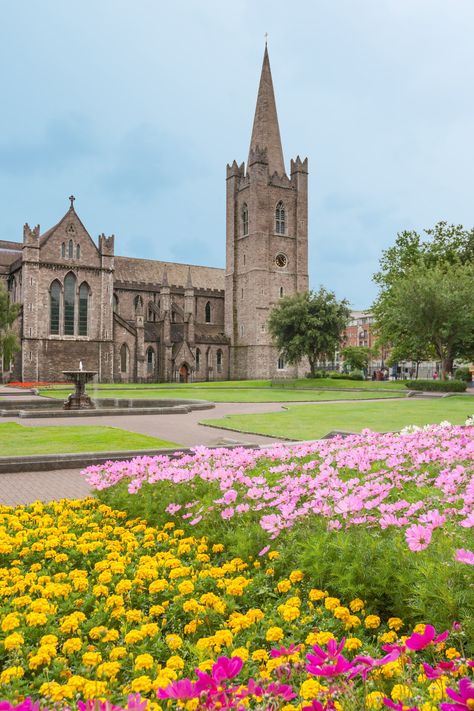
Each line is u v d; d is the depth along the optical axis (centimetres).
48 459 1714
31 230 8019
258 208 9381
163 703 435
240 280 9794
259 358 9319
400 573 578
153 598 650
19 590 678
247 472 1150
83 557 815
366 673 390
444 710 296
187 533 901
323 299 7781
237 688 359
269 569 682
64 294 8225
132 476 1177
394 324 7025
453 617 505
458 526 682
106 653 526
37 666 503
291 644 497
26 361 7919
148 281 9981
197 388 6681
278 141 9912
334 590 616
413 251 7575
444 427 1477
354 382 7325
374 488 816
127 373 8712
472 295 5759
